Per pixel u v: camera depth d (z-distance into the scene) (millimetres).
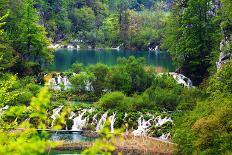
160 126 45812
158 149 39406
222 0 54969
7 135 14422
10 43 72000
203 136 28609
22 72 71562
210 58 66812
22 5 79062
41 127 10422
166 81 59219
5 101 20047
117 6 173000
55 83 72000
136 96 54312
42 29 76375
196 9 72562
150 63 97625
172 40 77500
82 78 61656
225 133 27391
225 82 41125
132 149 39031
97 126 48688
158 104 52594
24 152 9609
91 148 9992
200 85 63281
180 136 33000
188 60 72688
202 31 71438
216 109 31062
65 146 39719
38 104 9930
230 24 55219
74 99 59844
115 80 60125
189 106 50469
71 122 48438
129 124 47781
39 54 76938
